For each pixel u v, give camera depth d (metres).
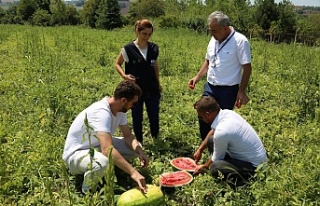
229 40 5.61
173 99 8.90
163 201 4.29
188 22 41.53
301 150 5.98
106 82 10.38
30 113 7.59
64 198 4.67
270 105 8.76
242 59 5.55
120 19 56.03
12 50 15.59
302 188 4.20
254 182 4.65
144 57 5.93
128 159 5.47
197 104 5.05
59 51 15.37
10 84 9.71
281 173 4.62
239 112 8.14
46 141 6.03
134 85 4.90
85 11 61.94
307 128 7.10
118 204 4.16
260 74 12.06
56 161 5.36
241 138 4.88
